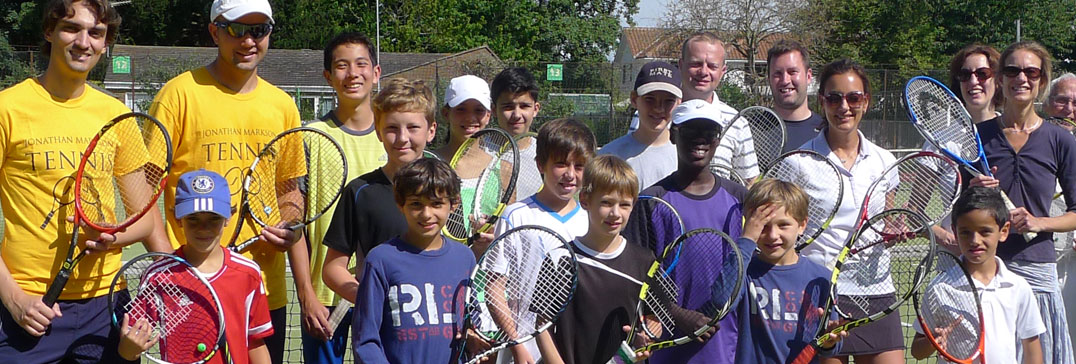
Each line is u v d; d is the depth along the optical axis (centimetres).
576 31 5172
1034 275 519
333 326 464
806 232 507
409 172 402
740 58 3728
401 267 404
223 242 464
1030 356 480
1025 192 525
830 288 436
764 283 439
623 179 413
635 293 427
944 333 460
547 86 2444
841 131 516
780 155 541
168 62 2827
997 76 541
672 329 439
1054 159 527
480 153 517
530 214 450
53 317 401
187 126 448
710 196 465
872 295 484
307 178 484
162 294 398
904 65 3866
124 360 436
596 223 421
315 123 509
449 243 422
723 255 452
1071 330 575
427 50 4809
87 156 407
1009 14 4322
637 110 552
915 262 620
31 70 2661
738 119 562
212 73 462
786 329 435
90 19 408
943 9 4409
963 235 472
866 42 3938
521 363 424
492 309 420
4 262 411
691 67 613
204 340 399
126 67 2581
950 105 555
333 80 505
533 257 435
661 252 453
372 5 4806
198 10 4553
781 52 630
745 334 438
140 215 415
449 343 404
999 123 539
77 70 409
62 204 412
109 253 430
